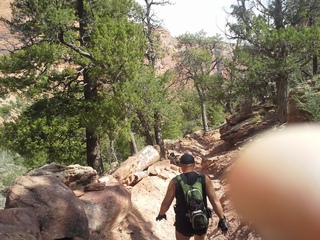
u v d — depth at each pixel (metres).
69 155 17.53
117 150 20.64
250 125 19.73
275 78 18.14
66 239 4.64
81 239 4.81
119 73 14.16
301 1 18.91
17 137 15.56
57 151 16.89
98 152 17.98
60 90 17.52
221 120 49.62
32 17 14.62
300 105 8.80
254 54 19.03
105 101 14.48
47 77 15.98
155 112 16.73
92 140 17.69
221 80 26.95
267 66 17.22
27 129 15.39
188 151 26.55
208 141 32.44
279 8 18.97
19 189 4.79
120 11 17.61
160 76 18.75
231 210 7.03
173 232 7.23
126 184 8.88
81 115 15.25
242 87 22.72
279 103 17.73
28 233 3.88
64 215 4.63
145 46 16.36
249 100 24.31
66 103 17.06
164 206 4.02
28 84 15.73
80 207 4.91
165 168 11.00
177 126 21.83
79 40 17.67
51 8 14.25
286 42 16.39
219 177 12.23
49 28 14.38
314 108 8.31
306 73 22.52
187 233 3.93
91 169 6.79
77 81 17.66
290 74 17.94
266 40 16.72
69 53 15.51
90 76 15.05
